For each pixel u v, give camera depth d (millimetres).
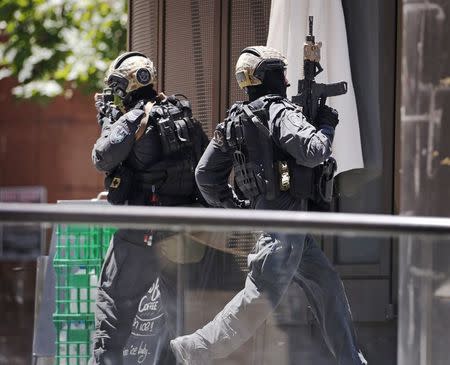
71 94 63719
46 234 17125
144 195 22875
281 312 18172
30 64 60750
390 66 26797
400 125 26500
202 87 29312
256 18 28156
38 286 19000
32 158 71062
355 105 25812
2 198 70938
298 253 17984
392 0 26766
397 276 18016
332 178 21219
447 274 16812
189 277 17672
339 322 18453
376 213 26641
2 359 16766
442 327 17062
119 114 23422
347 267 18656
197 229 16625
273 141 20828
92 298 20750
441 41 24391
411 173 24531
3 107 71062
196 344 18031
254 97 21750
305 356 18312
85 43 60656
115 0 61250
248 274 17812
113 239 19594
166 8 30594
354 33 26469
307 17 25547
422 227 15773
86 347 20797
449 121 24391
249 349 18047
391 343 17844
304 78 21625
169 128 22719
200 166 21984
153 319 18984
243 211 15289
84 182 70312
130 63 23281
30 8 61469
